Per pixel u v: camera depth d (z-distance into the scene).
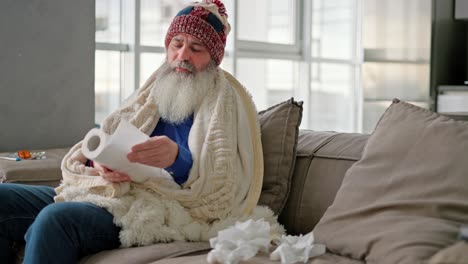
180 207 1.50
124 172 1.44
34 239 1.37
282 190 1.64
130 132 1.40
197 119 1.62
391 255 1.17
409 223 1.22
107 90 3.36
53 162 2.04
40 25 2.66
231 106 1.64
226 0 4.05
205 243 1.49
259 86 4.51
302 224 1.62
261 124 1.74
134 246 1.45
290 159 1.67
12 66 2.58
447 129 1.37
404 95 4.62
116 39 3.39
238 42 4.22
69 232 1.38
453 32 4.81
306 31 4.77
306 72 4.79
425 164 1.33
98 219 1.44
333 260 1.28
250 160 1.63
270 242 1.37
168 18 3.65
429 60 4.45
